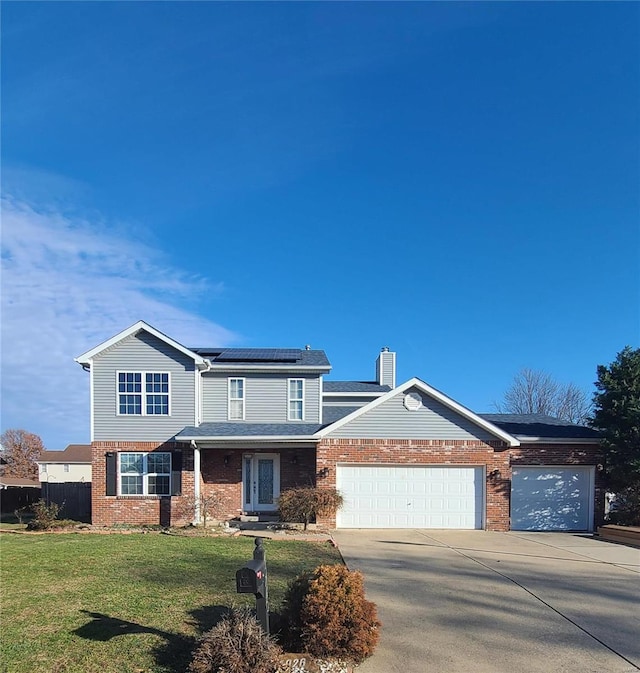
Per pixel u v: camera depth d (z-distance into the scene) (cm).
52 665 647
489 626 809
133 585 990
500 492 1909
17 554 1305
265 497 2170
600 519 1909
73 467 5372
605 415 1894
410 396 1944
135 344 2061
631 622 834
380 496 1911
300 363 2270
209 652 609
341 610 668
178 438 1939
